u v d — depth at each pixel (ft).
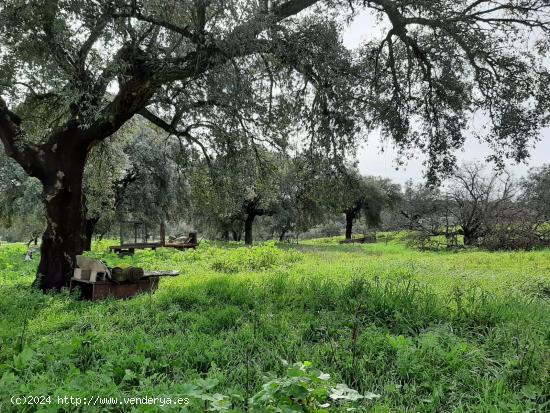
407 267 46.06
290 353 16.79
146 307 25.57
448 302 23.61
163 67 32.01
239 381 14.64
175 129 41.78
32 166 35.45
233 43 28.63
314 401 10.95
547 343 17.39
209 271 45.88
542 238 80.84
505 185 96.78
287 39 30.40
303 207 128.67
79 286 31.48
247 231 132.36
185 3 28.94
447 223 103.19
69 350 16.87
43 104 42.68
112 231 112.37
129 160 82.23
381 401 13.25
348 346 17.48
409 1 31.94
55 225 35.14
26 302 29.07
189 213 97.81
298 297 26.02
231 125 35.47
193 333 19.92
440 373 14.92
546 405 12.76
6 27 29.04
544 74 32.55
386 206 161.79
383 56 37.70
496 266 48.65
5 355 16.90
